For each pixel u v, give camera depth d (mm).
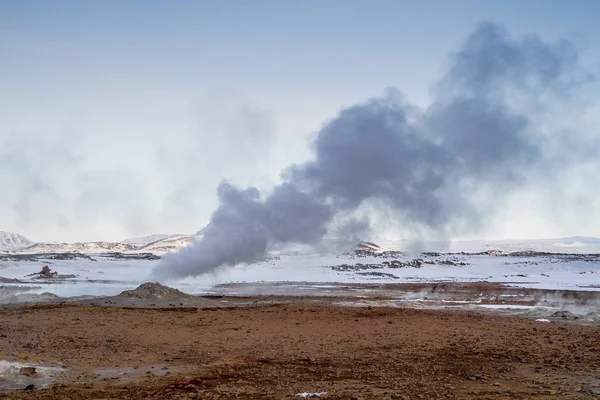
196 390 12891
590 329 23719
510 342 19969
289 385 13398
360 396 11984
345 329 24391
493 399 11383
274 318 28641
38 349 18984
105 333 23000
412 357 17312
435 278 83188
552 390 12055
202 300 38781
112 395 12438
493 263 132375
